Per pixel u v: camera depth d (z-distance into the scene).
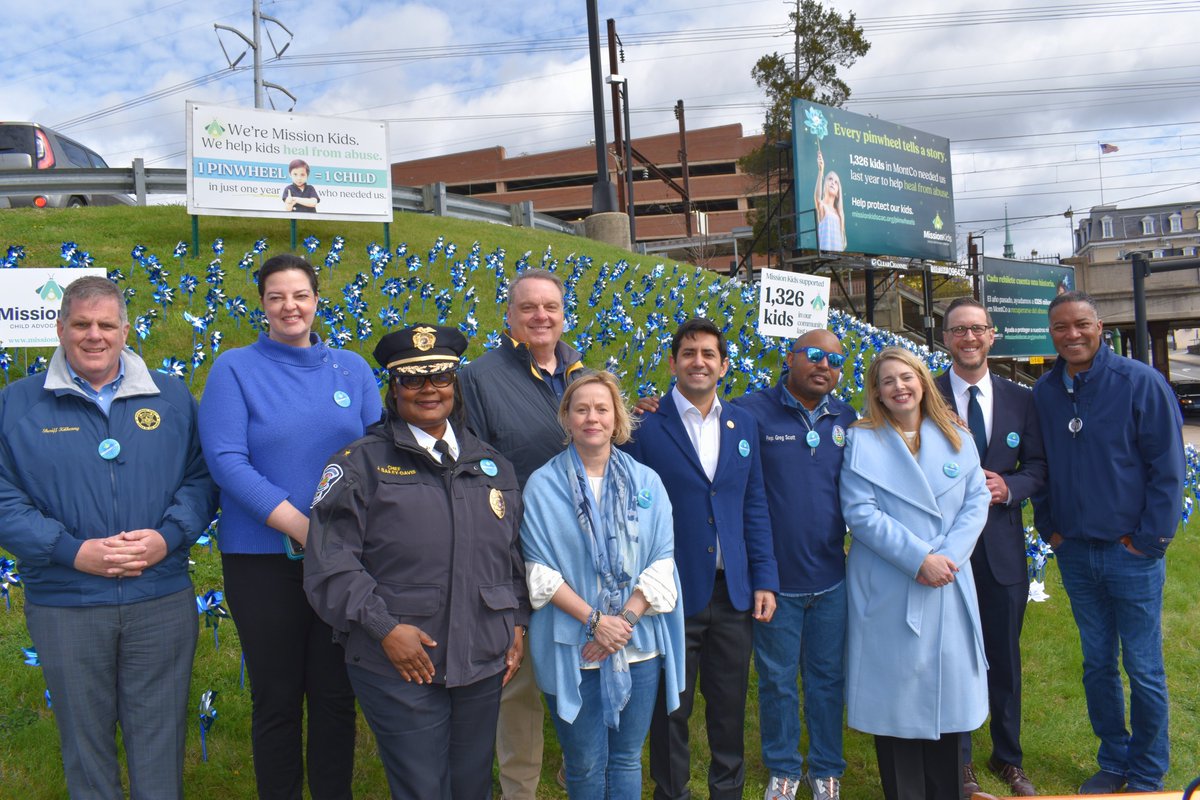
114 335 3.13
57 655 3.02
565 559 3.26
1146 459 4.06
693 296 11.93
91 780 3.05
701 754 4.38
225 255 10.29
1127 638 4.18
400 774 2.88
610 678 3.16
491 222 15.73
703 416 3.84
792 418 4.07
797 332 8.46
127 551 3.02
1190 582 7.48
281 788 3.34
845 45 30.94
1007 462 4.39
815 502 3.96
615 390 3.39
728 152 71.81
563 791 4.05
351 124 10.55
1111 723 4.33
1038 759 4.54
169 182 13.27
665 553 3.38
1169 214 91.31
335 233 11.77
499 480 3.13
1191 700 5.25
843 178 18.94
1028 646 5.73
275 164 10.05
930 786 3.85
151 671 3.17
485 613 2.99
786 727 3.99
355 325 8.52
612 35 28.95
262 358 3.40
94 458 3.08
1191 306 33.84
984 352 4.39
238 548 3.28
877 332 13.33
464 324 8.77
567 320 9.29
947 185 21.77
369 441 2.98
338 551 2.83
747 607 3.74
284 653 3.31
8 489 2.98
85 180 12.87
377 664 2.88
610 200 18.12
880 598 3.82
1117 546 4.15
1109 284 34.69
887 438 3.94
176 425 3.31
